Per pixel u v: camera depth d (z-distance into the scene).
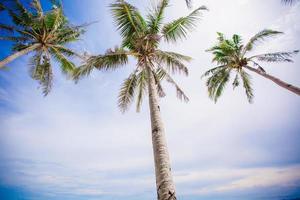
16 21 10.95
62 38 12.33
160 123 5.78
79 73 8.77
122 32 8.61
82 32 12.54
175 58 9.21
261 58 13.94
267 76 13.40
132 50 9.12
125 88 9.59
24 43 11.87
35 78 12.99
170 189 4.30
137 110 10.63
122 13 8.20
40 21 10.87
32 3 10.75
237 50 15.23
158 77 9.89
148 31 8.88
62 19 11.93
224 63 15.74
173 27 8.77
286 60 13.01
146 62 8.48
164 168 4.64
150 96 6.79
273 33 13.28
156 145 5.17
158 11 8.68
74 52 12.72
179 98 9.83
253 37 14.12
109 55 8.57
